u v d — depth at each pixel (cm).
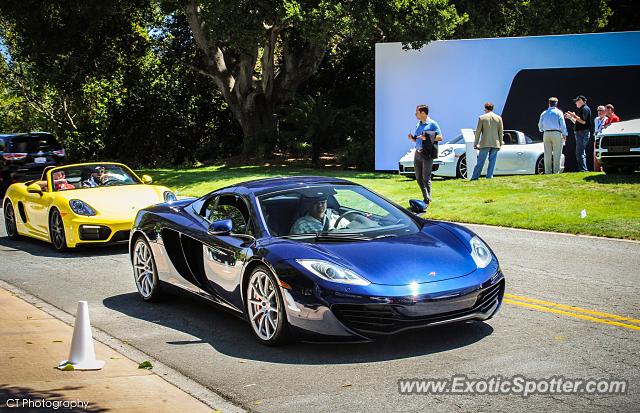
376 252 587
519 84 2166
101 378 523
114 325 695
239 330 662
